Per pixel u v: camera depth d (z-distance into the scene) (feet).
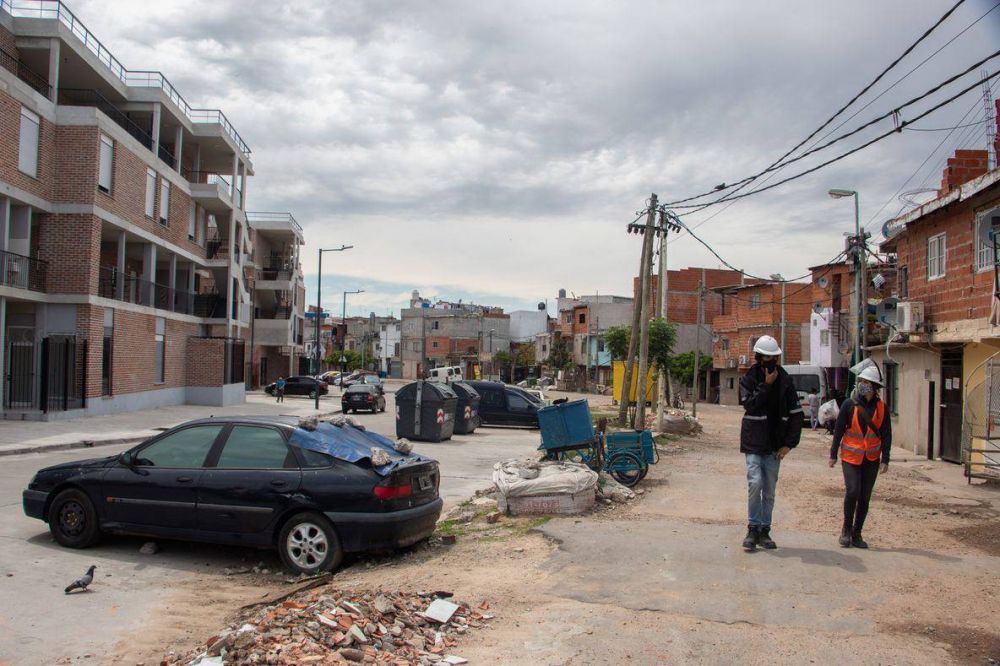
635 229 74.13
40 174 81.20
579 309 263.90
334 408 128.57
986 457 45.42
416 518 24.75
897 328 58.49
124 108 107.34
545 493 31.19
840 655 15.61
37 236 88.48
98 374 86.84
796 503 33.40
